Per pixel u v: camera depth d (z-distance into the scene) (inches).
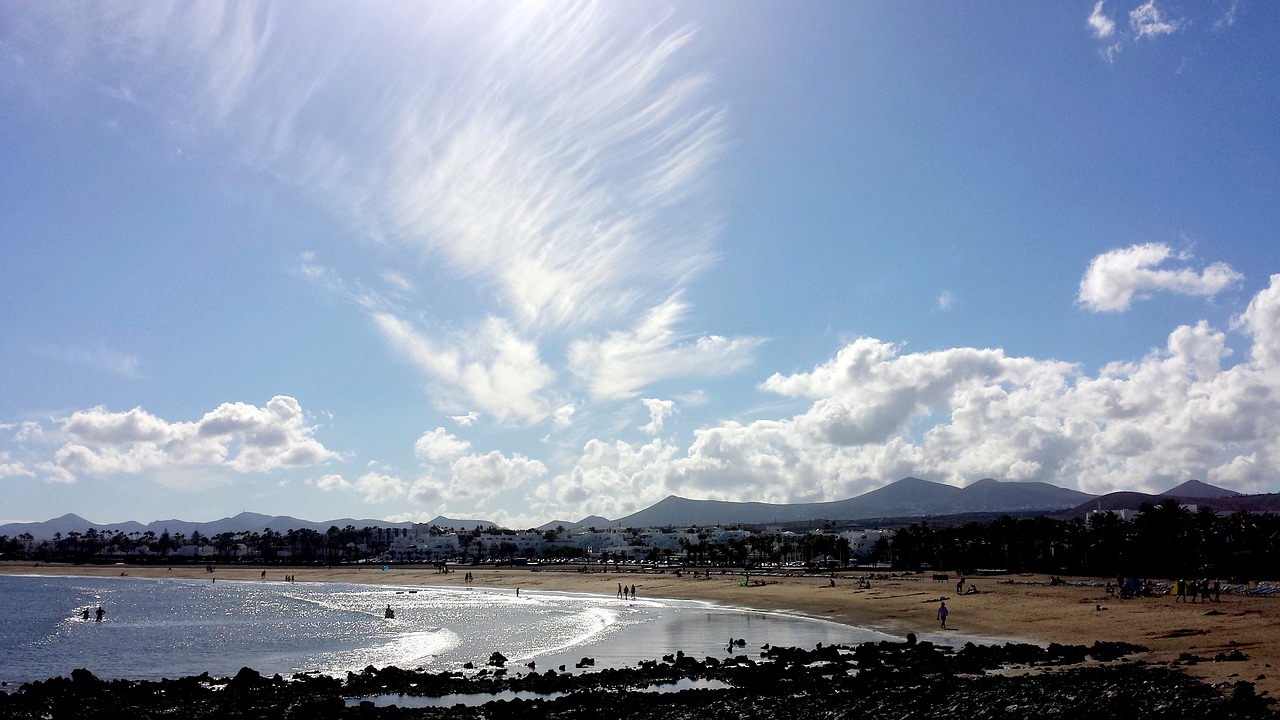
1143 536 5014.8
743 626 2979.8
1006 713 1263.5
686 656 2082.9
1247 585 3585.1
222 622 3745.1
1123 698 1293.1
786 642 2437.3
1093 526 5639.8
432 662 2158.0
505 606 4591.5
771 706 1417.3
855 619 3061.0
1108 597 3238.2
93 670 2239.2
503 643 2593.5
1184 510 5172.2
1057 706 1282.0
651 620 3366.1
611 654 2241.6
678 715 1371.8
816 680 1667.1
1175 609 2623.0
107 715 1457.9
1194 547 4741.6
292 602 5251.0
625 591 5167.3
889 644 2151.8
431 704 1558.8
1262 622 2178.9
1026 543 6122.1
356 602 5226.4
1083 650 1886.1
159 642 2918.3
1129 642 2012.8
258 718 1438.2
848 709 1362.0
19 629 3479.3
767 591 4945.9
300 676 1937.7
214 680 1852.9
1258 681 1376.7
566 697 1518.2
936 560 6875.0
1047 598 3324.3
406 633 3080.7
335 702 1539.1
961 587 3885.3
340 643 2773.1
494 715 1417.3
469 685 1717.5
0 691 1903.3
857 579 5620.1
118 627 3540.8
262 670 2127.2
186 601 5383.9
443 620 3654.0
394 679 1781.5
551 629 3058.6
